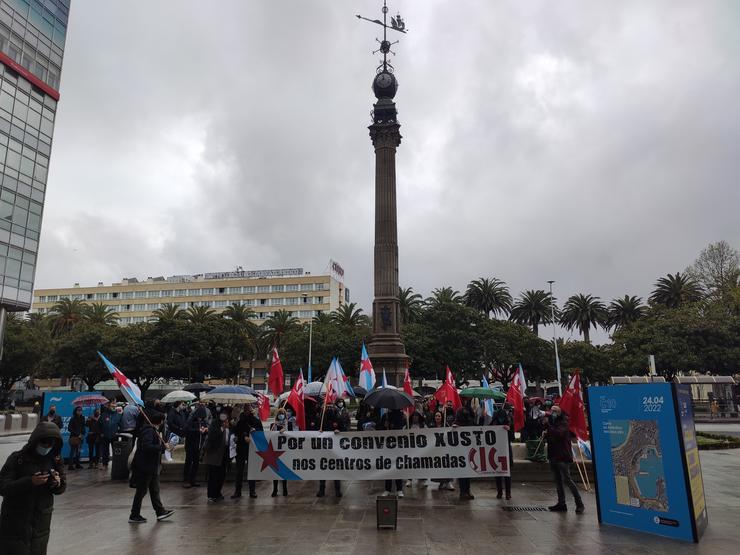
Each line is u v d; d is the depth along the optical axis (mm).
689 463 8594
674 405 8641
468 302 77938
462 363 58781
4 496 4984
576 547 7965
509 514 10219
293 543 8180
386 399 11961
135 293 121375
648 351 55719
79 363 60438
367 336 58969
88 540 8430
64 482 5340
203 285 117875
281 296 113438
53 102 43312
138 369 59031
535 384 82812
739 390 50688
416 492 12641
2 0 38625
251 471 11914
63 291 126125
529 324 79688
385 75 35688
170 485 13812
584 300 77438
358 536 8594
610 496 9359
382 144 34375
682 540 8305
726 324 54000
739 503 11359
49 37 43031
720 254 58812
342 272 125188
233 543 8195
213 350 60469
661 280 71750
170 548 7941
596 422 9703
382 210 33625
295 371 65250
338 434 11891
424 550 7809
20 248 39469
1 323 38062
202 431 14281
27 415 35500
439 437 11680
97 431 17172
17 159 39594
